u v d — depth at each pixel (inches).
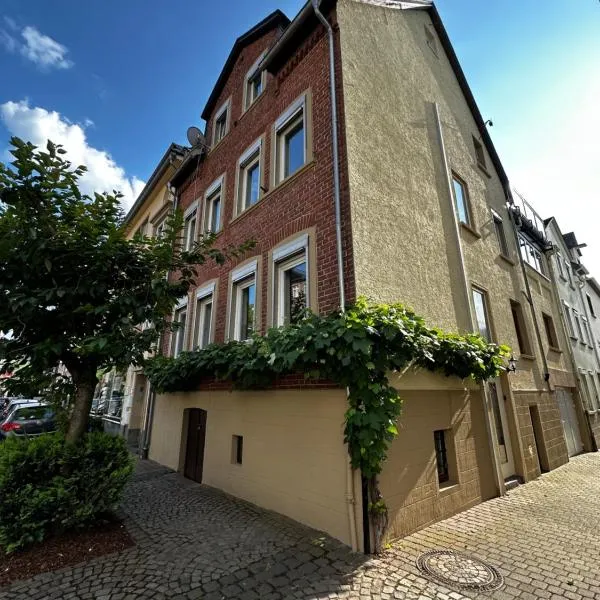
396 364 173.0
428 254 260.2
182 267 209.3
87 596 119.4
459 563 145.0
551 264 539.5
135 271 189.3
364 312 171.0
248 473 234.4
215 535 172.7
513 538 171.8
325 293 208.5
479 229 354.0
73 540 162.6
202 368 269.6
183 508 217.3
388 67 292.5
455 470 219.0
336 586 127.0
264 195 289.1
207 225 401.1
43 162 156.5
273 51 298.0
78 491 168.9
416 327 184.7
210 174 415.8
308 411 196.2
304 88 272.7
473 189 371.2
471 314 279.9
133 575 133.3
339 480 171.6
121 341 170.7
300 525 185.3
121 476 183.2
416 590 124.8
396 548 159.0
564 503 231.9
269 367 199.8
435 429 209.6
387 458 173.9
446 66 401.4
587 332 638.5
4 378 179.9
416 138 297.1
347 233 204.4
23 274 160.9
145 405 424.5
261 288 272.2
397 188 250.5
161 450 367.6
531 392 355.6
